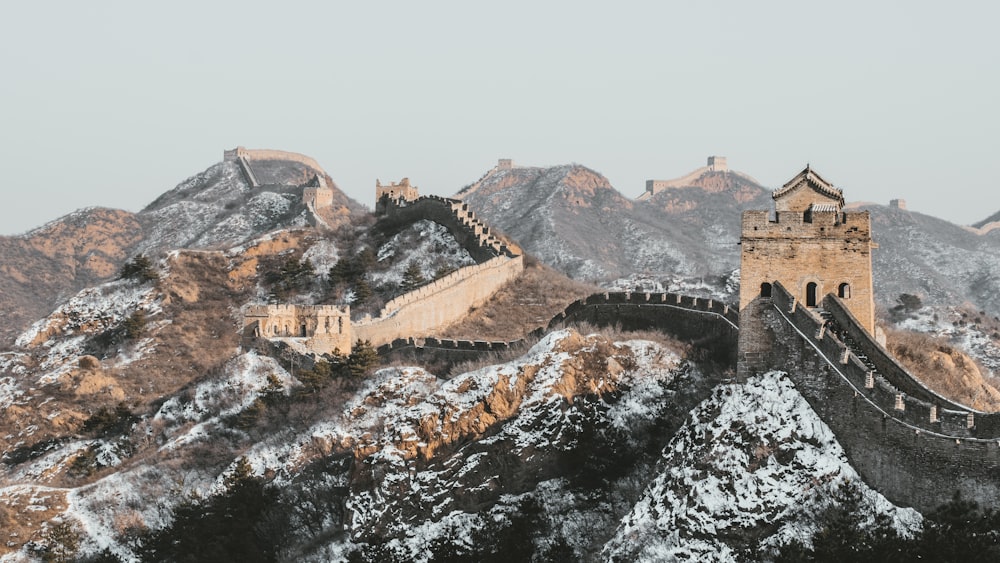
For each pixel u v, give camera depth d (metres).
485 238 189.00
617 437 97.00
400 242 199.25
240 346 159.38
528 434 97.00
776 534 75.88
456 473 96.38
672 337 108.12
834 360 78.81
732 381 86.06
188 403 150.75
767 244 85.06
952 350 101.75
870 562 71.00
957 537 68.94
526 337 130.12
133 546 121.12
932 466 71.94
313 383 134.00
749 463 79.06
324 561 95.81
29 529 127.44
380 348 145.75
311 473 112.81
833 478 76.12
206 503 117.12
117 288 199.38
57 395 169.25
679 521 79.38
